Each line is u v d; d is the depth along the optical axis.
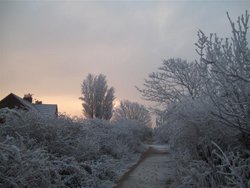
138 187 9.33
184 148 9.05
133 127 25.05
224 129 6.52
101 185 8.81
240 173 5.24
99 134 14.17
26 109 9.80
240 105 5.40
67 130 9.73
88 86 41.34
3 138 6.30
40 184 5.85
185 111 7.78
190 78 15.27
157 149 24.91
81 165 8.93
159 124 12.98
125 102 46.09
